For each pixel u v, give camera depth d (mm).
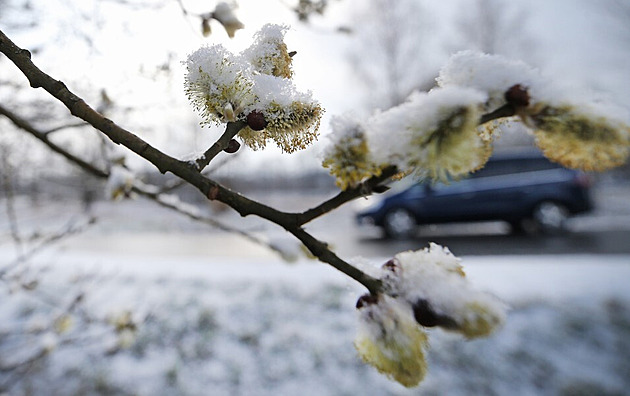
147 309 2848
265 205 634
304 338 4531
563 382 3930
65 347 3896
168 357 4184
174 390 3828
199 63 646
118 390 3721
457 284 548
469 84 539
